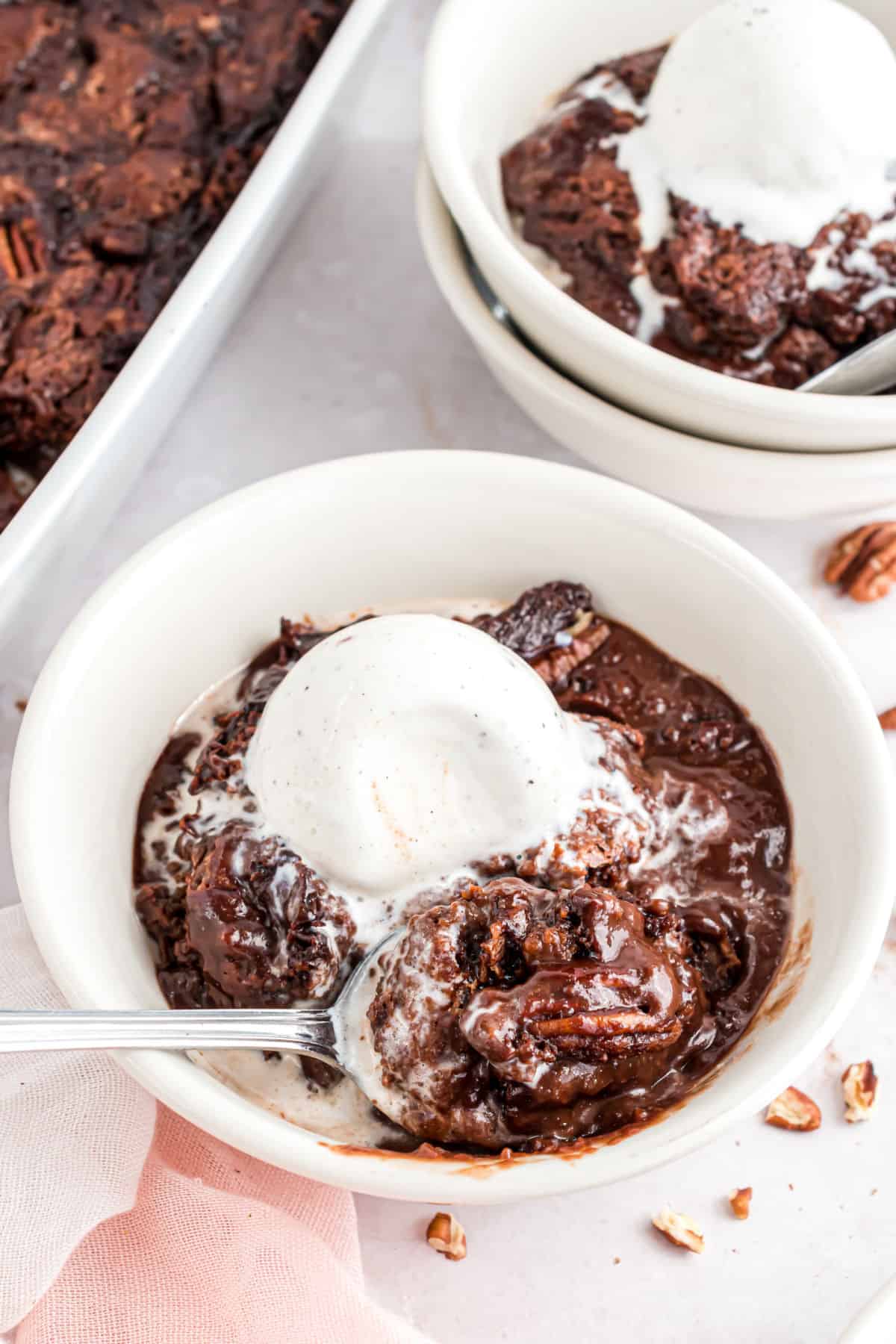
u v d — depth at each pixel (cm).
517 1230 37
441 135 41
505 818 36
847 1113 38
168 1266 36
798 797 38
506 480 39
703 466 40
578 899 34
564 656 39
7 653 41
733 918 37
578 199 43
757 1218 37
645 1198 37
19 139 48
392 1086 34
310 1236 36
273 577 39
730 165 42
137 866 37
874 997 39
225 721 39
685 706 39
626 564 39
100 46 49
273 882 35
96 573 44
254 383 46
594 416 41
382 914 36
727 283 41
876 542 44
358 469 39
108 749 37
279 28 50
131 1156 36
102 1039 33
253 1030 34
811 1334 36
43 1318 36
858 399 39
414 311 47
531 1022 33
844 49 42
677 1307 36
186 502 45
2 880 41
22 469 45
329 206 49
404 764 36
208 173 48
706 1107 33
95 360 44
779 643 38
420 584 41
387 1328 35
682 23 46
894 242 42
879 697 42
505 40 44
